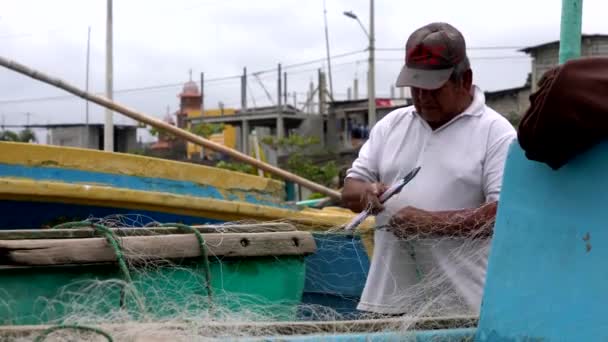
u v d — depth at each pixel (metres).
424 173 3.05
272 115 38.75
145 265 2.43
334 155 34.81
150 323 2.12
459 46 2.94
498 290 2.24
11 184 4.21
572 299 2.00
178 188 4.96
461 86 2.98
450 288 2.86
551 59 25.97
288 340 2.15
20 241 2.25
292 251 2.81
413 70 2.93
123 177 4.79
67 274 2.33
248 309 2.49
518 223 2.20
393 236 3.04
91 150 4.71
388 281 3.05
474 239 2.86
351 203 3.18
